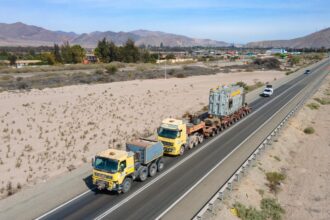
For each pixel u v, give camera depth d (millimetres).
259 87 71250
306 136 37125
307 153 31469
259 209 19062
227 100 34781
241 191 20016
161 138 25562
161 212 17094
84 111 41844
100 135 31438
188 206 17828
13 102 46312
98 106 45281
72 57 137875
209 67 127750
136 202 18172
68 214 16609
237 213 17656
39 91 57406
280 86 74250
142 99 51844
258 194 20719
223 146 29078
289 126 37562
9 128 33094
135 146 21094
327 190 23609
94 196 18781
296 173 26234
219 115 34688
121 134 31906
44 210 16875
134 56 147750
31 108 42688
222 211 17344
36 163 23781
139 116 40156
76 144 28484
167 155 26406
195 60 171875
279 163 26984
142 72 97500
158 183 20828
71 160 24531
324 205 21250
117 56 145375
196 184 20750
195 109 45531
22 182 20422
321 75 100250
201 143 29984
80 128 33750
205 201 18438
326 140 36344
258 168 24125
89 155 25734
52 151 26516
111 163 18406
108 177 18219
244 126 36812
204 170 23188
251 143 30109
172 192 19531
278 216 18906
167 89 63938
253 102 53531
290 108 48188
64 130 32875
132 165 19656
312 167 27906
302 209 20578
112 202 18094
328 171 27234
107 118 38500
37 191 19016
